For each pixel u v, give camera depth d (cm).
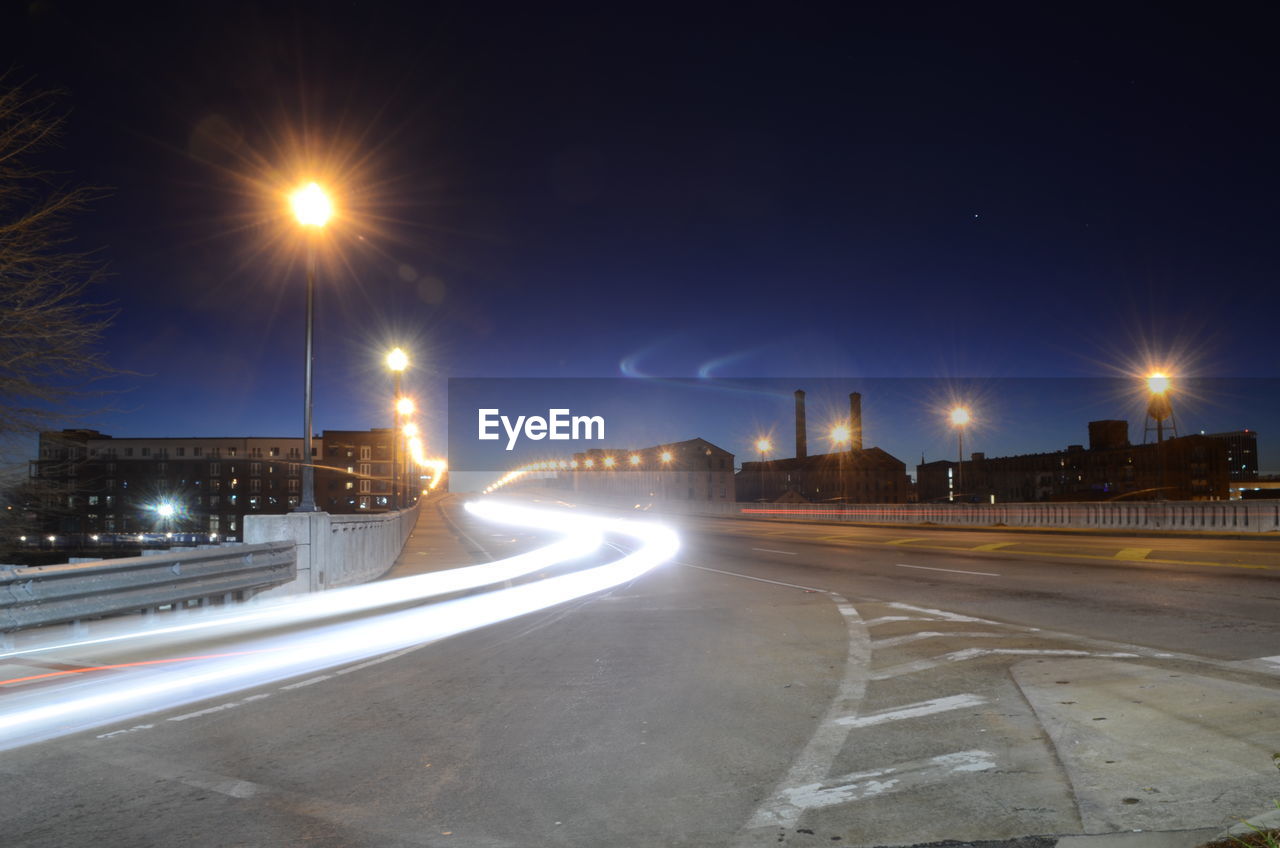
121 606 962
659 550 2772
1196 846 372
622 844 403
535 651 934
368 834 418
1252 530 2411
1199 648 834
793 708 655
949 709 631
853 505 5041
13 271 1230
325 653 930
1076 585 1388
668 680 768
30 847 407
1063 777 471
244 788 489
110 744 580
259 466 12488
